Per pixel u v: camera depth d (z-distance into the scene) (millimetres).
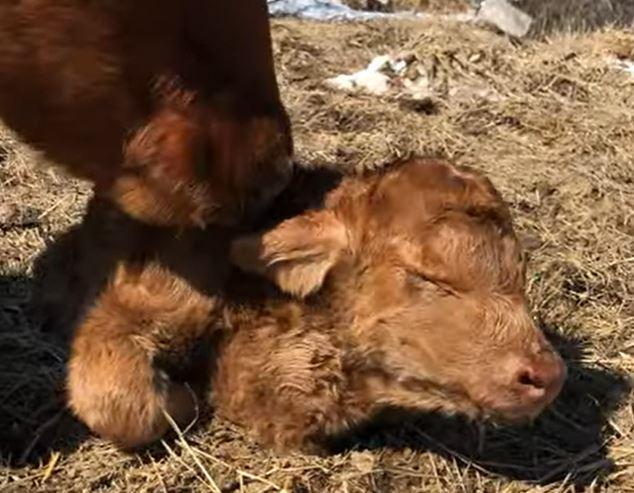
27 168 1622
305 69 2242
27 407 1188
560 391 1187
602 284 1502
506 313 1052
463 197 1068
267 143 986
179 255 1104
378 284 1067
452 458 1168
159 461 1130
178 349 1129
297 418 1122
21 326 1294
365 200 1081
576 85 2195
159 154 936
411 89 2148
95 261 1154
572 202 1723
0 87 913
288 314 1104
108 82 908
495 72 2230
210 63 942
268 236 1062
